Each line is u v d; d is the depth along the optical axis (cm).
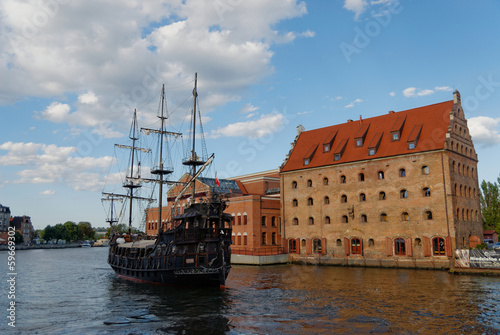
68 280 4941
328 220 6088
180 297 3350
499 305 2734
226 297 3284
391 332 2155
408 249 5162
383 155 5534
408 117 5862
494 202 7375
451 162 5072
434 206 5019
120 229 8662
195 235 3762
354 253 5722
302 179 6469
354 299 3067
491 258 4184
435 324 2286
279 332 2212
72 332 2305
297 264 6253
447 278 4069
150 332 2278
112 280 4841
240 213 6925
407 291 3350
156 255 4250
